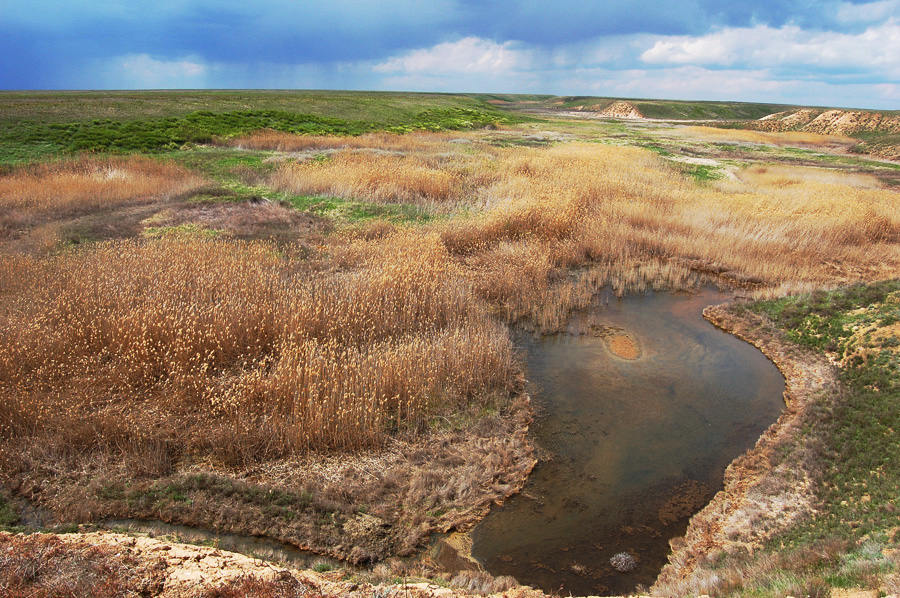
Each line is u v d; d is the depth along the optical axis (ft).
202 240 43.11
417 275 36.70
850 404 26.66
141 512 19.70
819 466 22.65
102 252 39.06
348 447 23.84
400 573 18.06
